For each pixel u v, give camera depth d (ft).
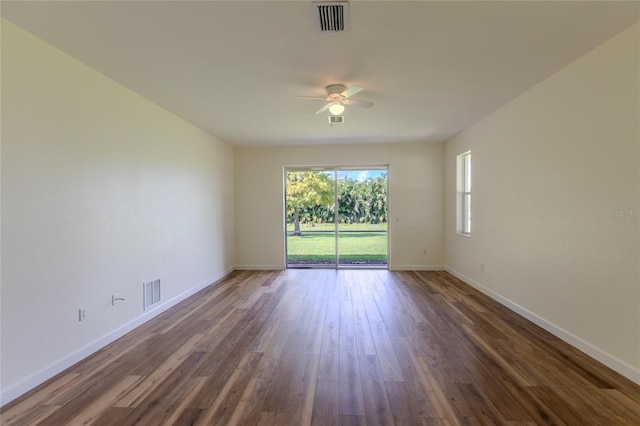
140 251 11.60
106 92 9.93
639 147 7.28
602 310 8.34
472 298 14.48
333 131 17.20
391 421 6.25
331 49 8.29
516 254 12.32
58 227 8.25
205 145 17.12
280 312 12.78
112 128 10.19
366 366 8.39
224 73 9.68
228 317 12.25
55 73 8.16
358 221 21.70
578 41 8.00
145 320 11.78
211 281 17.78
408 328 10.98
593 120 8.50
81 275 8.96
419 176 20.62
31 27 7.23
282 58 8.75
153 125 12.41
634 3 6.49
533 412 6.48
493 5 6.54
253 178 21.52
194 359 8.84
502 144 13.17
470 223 16.60
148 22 7.06
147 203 12.03
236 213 21.67
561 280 9.87
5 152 7.00
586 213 8.82
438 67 9.37
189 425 6.15
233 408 6.68
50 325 7.97
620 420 6.23
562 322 9.86
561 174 9.77
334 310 12.96
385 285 16.99
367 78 10.12
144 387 7.46
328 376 7.91
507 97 12.06
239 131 17.02
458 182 18.49
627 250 7.60
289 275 19.69
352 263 21.72
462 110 13.62
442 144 20.48
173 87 10.79
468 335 10.32
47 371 7.83
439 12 6.76
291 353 9.17
